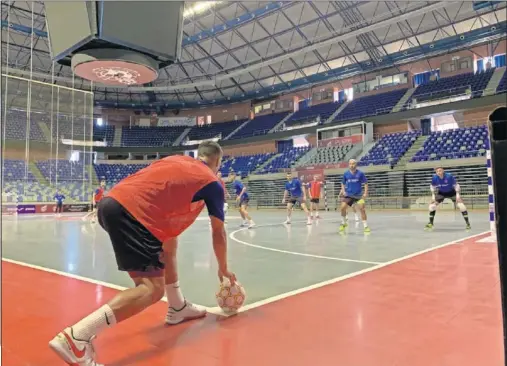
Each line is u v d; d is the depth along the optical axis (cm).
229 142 3478
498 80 2320
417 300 280
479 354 181
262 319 243
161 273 201
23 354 193
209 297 305
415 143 2353
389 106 2758
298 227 1066
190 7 2414
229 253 549
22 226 1227
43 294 318
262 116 3672
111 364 179
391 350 188
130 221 193
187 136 3872
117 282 365
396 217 1452
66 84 3397
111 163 3772
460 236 727
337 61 3020
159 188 198
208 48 3003
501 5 2211
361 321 235
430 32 2567
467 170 1962
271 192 2797
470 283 332
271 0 2338
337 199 2484
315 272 398
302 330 221
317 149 2878
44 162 2084
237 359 182
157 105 3928
